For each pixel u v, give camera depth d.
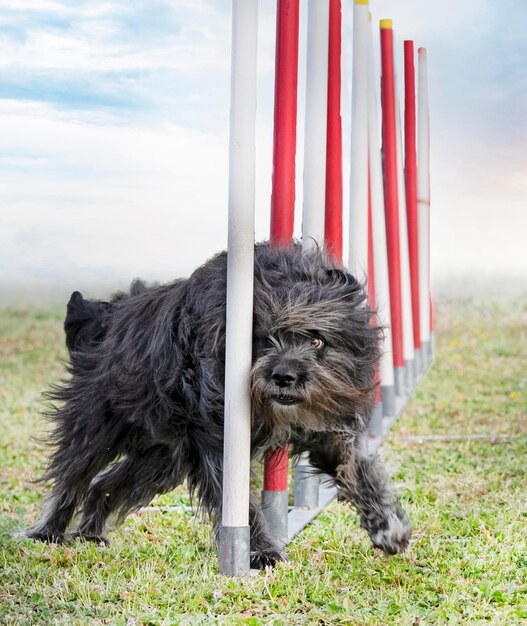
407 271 4.63
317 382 2.76
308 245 3.11
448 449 3.92
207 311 2.84
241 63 2.70
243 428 2.79
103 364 3.00
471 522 3.11
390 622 2.42
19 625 2.40
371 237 3.82
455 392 4.92
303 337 2.79
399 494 3.36
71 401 3.06
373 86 3.91
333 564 2.89
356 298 2.86
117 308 3.07
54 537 3.09
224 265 2.87
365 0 3.53
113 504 3.12
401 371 4.52
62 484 3.06
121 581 2.79
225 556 2.82
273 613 2.53
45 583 2.75
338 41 3.29
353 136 3.54
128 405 2.93
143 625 2.44
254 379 2.76
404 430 4.18
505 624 2.41
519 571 2.84
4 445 3.92
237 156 2.70
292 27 3.07
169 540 3.06
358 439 2.92
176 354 2.86
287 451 2.98
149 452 3.06
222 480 2.86
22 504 3.36
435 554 2.93
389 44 4.21
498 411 4.55
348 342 2.84
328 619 2.46
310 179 3.16
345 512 3.24
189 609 2.55
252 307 2.76
